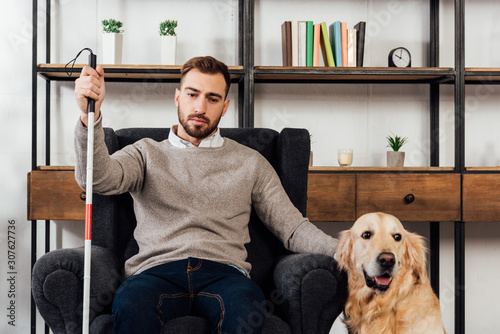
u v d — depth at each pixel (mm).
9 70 2502
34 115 2291
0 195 2498
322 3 2645
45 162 2516
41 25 2523
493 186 2318
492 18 2699
